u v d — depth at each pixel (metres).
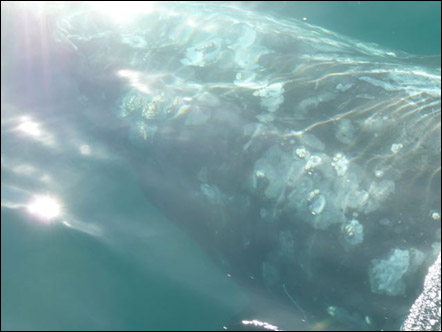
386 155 1.85
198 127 2.11
